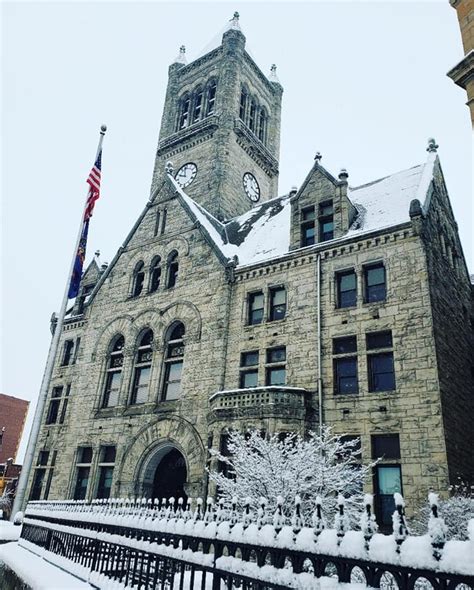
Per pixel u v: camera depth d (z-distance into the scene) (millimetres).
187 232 30359
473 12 12688
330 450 17109
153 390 27000
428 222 22312
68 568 11977
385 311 20969
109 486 26781
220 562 6617
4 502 46750
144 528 8945
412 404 18797
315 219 25609
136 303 30828
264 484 14758
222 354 24984
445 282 22969
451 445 18203
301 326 23219
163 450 25703
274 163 48031
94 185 25766
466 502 14484
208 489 21078
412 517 17078
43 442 32625
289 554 5656
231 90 44125
